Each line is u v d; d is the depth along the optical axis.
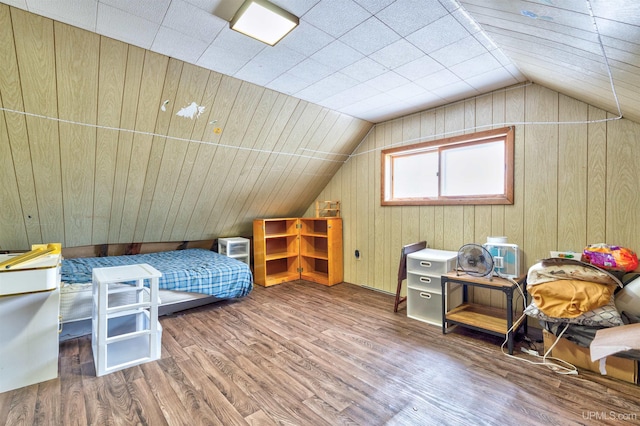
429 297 2.97
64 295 2.49
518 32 1.63
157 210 3.64
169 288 3.03
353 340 2.58
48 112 2.27
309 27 1.90
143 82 2.35
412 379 2.00
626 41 1.12
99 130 2.54
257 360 2.24
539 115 2.71
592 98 2.25
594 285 2.03
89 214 3.24
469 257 2.67
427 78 2.67
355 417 1.64
